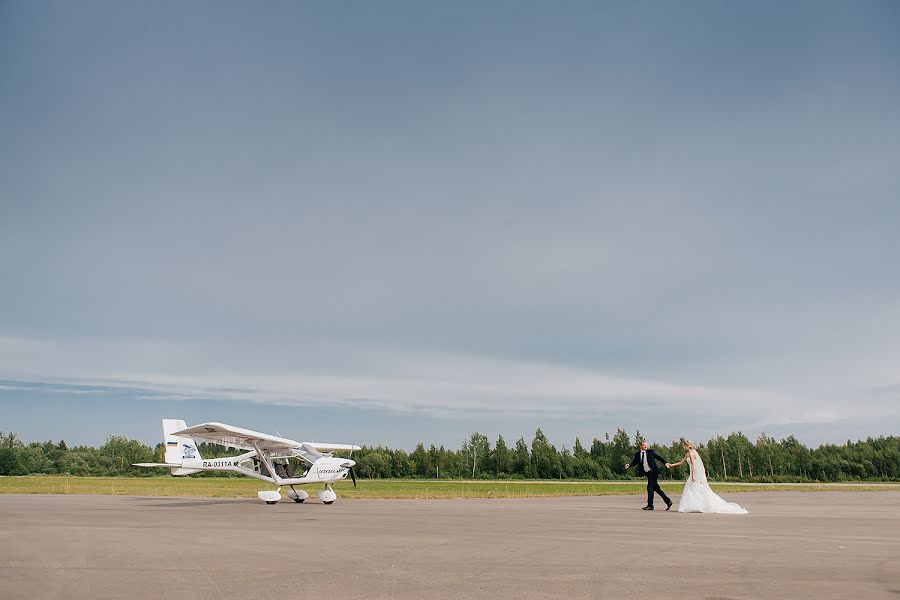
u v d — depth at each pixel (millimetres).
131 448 115812
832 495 28922
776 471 103750
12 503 21453
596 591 5879
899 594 5672
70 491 32938
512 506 20109
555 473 104875
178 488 39875
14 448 104000
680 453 103875
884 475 103625
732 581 6355
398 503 22453
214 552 8727
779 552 8523
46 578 6695
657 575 6730
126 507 19422
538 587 6090
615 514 16078
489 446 112062
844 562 7609
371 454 108500
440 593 5820
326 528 12320
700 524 13031
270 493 21438
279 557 8219
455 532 11477
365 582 6387
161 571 7117
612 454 108875
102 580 6562
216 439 23438
